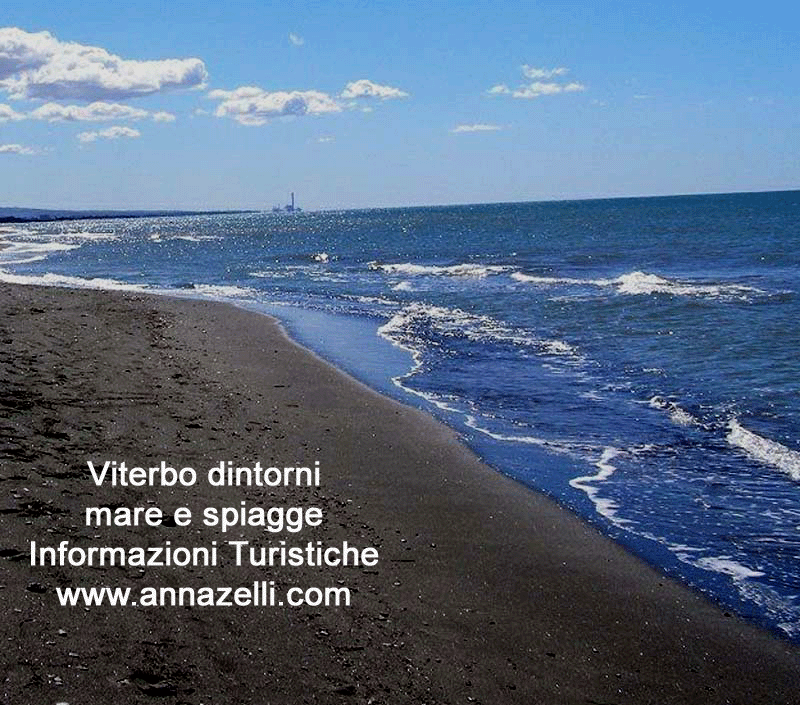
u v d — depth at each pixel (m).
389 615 6.67
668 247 56.81
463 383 16.42
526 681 5.94
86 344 16.81
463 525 8.96
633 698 5.87
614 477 10.79
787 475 10.84
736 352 18.70
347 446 11.61
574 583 7.68
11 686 4.77
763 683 6.17
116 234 129.75
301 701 5.19
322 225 142.75
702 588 7.70
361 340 21.61
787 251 49.62
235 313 24.92
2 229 174.62
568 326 23.58
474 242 71.75
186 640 5.67
